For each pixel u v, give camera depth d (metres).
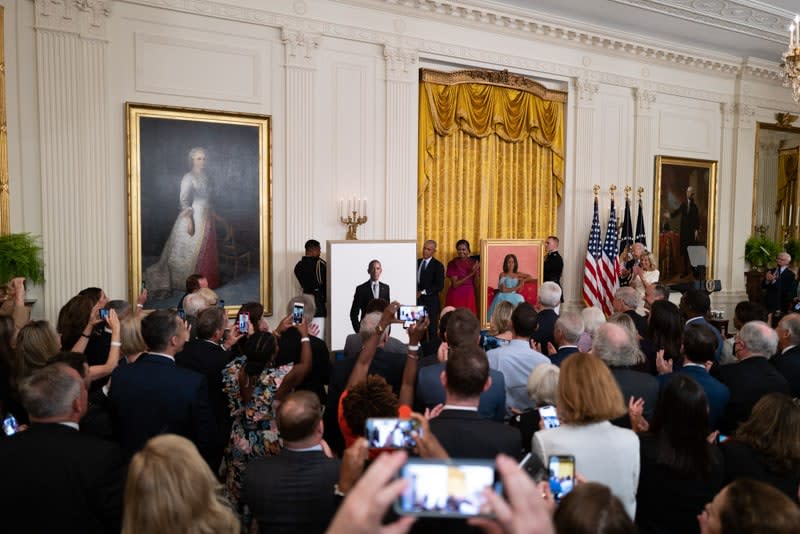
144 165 7.81
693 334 3.59
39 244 7.27
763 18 10.77
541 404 3.20
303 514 2.42
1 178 6.98
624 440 2.46
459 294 10.09
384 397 2.66
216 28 8.20
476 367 2.46
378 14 9.27
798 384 4.30
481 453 2.36
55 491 2.23
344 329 8.57
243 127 8.41
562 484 1.94
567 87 11.34
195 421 3.33
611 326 3.56
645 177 12.28
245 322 4.75
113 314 4.02
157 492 1.69
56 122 7.28
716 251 13.57
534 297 10.68
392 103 9.45
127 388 3.28
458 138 10.43
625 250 11.45
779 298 11.94
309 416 2.46
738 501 1.66
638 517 2.69
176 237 8.06
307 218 8.89
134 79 7.75
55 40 7.22
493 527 1.08
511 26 10.34
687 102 12.91
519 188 11.12
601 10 10.29
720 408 3.48
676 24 11.00
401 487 0.96
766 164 14.59
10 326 3.79
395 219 9.59
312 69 8.80
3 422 2.86
